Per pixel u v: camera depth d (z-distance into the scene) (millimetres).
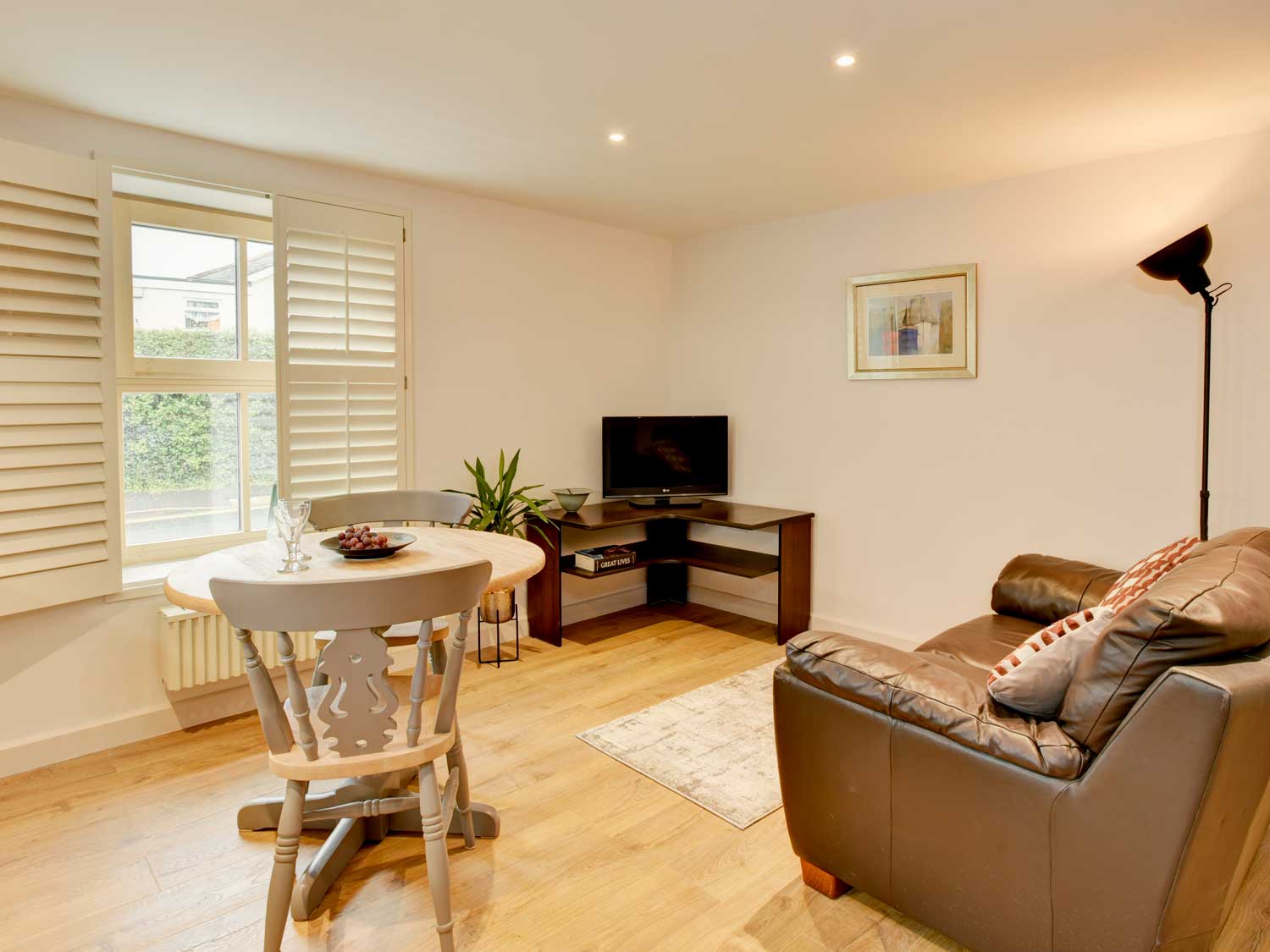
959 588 3535
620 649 3857
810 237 4016
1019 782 1496
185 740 2793
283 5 1869
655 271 4645
